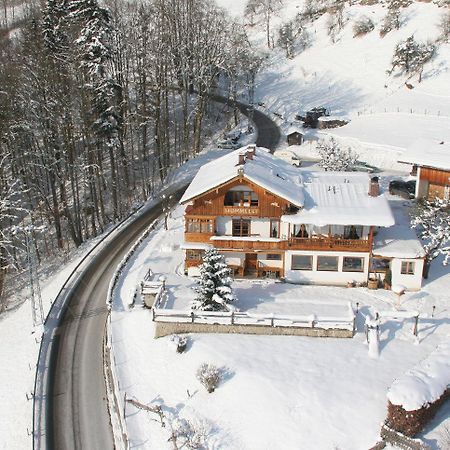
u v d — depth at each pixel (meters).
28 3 149.75
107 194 72.69
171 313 40.41
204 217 47.53
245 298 44.16
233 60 100.94
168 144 78.75
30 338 43.47
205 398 34.94
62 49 66.00
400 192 63.53
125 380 37.66
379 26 122.25
